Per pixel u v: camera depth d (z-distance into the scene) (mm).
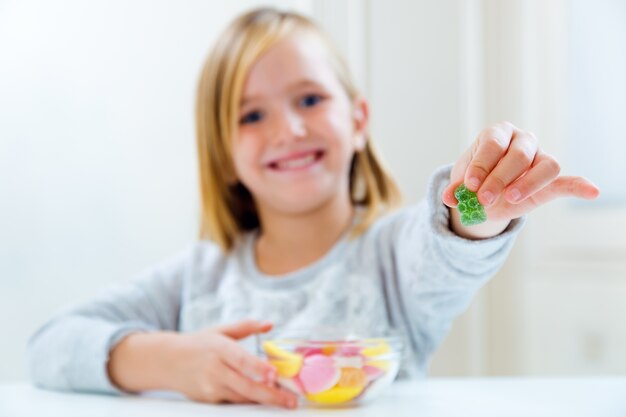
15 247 1223
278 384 670
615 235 1121
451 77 1100
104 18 1201
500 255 646
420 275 731
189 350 720
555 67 1151
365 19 1104
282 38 935
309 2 1114
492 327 1142
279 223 940
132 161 1202
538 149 584
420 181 1104
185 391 718
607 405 626
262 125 929
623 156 1149
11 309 1229
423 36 1104
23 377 1226
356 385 648
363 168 993
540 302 1143
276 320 880
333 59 975
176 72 1184
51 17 1210
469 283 684
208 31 1170
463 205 582
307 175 913
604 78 1163
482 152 573
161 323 937
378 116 1105
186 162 1185
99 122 1209
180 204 1188
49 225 1221
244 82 927
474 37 1110
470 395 672
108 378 761
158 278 952
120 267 1208
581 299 1130
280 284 903
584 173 1158
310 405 664
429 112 1104
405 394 686
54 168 1219
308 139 914
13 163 1221
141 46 1194
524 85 1127
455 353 1112
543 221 1154
